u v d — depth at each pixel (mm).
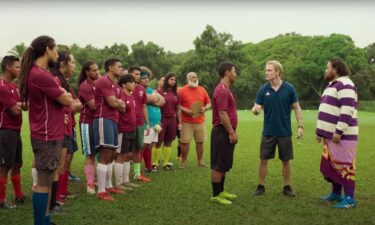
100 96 6656
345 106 6328
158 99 9211
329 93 6648
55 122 4695
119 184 7535
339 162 6477
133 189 7527
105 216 5758
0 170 6070
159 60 67250
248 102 59938
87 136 6957
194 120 10094
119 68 6785
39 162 4648
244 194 7230
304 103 63406
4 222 5371
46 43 4676
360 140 16359
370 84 64875
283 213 6051
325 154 6707
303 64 67125
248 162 10672
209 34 61250
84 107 6938
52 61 4797
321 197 6945
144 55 66625
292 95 7176
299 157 11461
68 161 6707
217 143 6566
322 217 5867
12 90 6066
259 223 5555
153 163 9719
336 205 6480
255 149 13258
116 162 7512
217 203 6555
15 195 6453
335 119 6559
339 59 6672
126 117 7465
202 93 10328
